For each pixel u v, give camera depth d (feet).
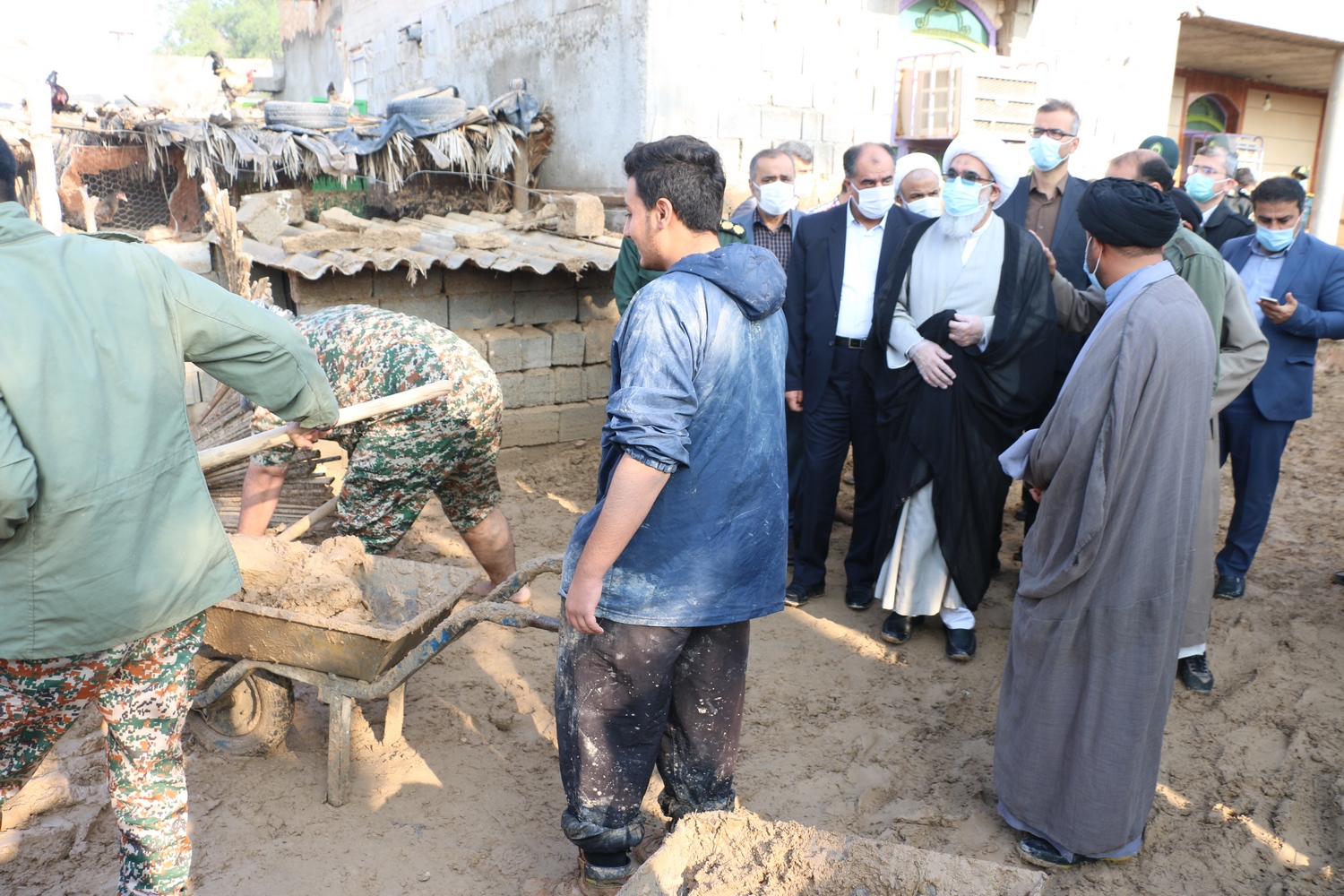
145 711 7.64
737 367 7.84
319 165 23.21
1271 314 14.96
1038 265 13.15
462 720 12.30
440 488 13.71
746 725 12.48
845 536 19.25
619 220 23.98
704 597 8.07
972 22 28.14
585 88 25.50
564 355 21.97
